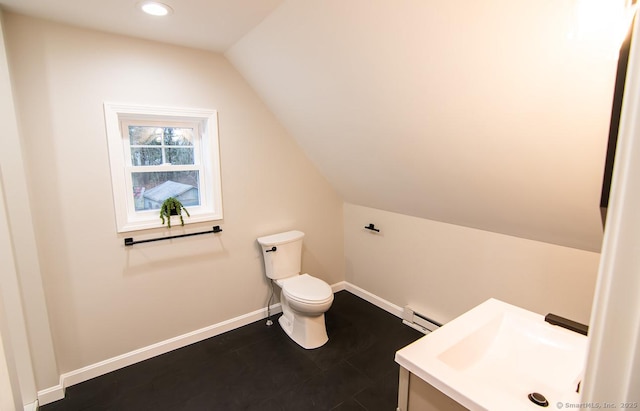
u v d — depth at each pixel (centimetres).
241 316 279
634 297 29
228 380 212
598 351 33
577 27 94
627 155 29
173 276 240
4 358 83
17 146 171
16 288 177
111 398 197
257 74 236
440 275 254
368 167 246
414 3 125
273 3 162
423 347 108
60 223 194
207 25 188
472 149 167
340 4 144
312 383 209
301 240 286
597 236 163
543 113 128
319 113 227
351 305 317
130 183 223
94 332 213
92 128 198
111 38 199
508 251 209
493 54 123
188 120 238
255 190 273
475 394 86
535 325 122
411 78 155
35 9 167
